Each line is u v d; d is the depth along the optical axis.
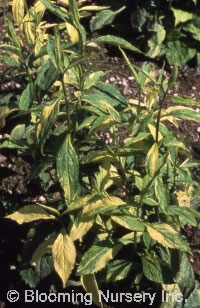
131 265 1.24
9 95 1.56
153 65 1.96
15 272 1.47
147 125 1.16
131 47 1.13
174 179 1.23
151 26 1.95
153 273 1.19
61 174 1.10
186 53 1.96
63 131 1.25
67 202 1.09
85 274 1.16
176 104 1.83
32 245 1.25
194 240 1.54
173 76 1.05
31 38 1.29
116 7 2.04
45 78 1.16
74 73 1.22
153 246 1.27
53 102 1.11
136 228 1.13
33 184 1.58
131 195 1.30
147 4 1.95
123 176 1.27
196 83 1.93
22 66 1.31
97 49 1.98
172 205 1.19
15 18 1.26
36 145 1.23
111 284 1.40
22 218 1.18
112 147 1.23
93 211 1.12
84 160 1.19
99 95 1.19
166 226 1.16
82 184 1.23
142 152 1.15
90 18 2.07
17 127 1.43
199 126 1.79
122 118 1.28
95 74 1.23
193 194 1.35
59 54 1.06
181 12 1.96
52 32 2.00
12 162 1.63
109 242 1.20
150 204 1.20
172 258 1.24
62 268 1.15
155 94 1.20
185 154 1.44
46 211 1.25
